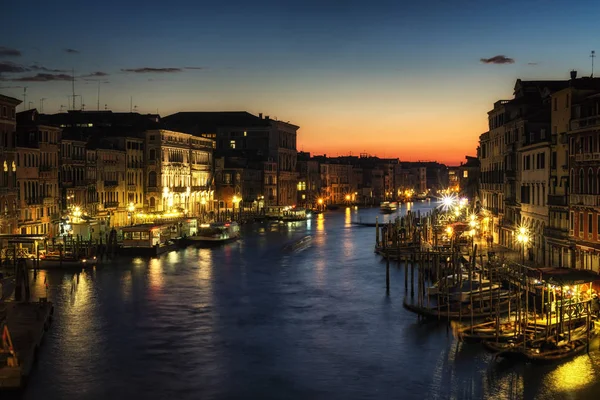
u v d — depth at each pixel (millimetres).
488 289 53938
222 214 141125
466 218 109312
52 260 71562
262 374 39375
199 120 176875
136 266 75438
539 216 65000
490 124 91938
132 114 126562
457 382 37750
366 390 36969
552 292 45625
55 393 36406
